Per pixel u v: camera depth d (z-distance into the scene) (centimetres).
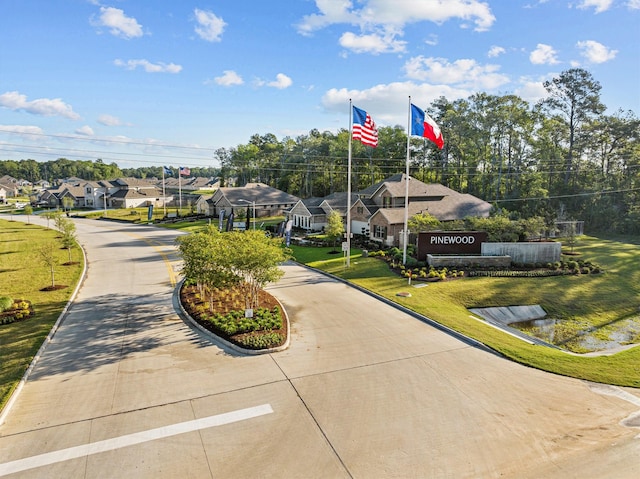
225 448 1041
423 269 2984
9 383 1335
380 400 1271
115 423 1144
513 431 1116
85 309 2155
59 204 10269
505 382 1393
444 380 1402
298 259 3566
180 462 990
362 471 959
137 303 2264
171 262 3438
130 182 10375
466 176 7206
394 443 1061
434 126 2880
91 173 19775
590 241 4600
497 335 1841
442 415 1190
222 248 1992
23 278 2805
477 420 1166
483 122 6475
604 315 2327
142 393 1304
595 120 6091
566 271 2978
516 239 3503
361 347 1681
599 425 1148
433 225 3872
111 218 7450
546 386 1367
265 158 9925
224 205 6756
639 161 5800
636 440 1079
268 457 1008
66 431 1107
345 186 8712
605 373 1466
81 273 2969
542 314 2328
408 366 1509
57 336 1773
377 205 4856
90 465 978
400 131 7919
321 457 1007
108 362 1522
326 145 8381
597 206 5616
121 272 3058
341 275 2928
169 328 1875
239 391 1320
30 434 1093
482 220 3806
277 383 1373
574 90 6006
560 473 957
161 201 10150
